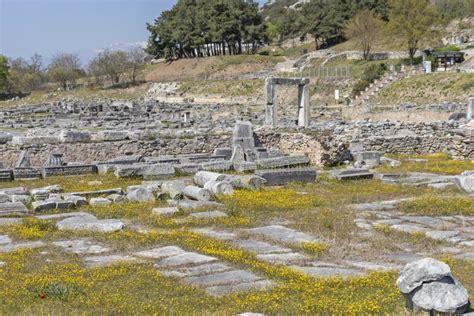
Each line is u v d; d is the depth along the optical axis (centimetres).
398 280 888
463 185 2056
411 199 1877
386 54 9581
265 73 10262
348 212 1700
